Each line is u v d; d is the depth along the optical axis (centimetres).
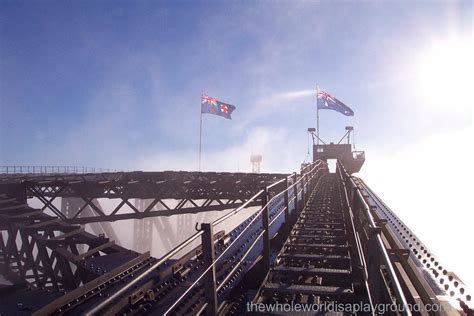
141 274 252
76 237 880
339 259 687
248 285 569
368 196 1212
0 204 1248
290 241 809
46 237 930
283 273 622
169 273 560
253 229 844
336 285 602
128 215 2516
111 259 743
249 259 646
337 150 4200
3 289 716
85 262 725
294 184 950
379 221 709
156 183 2512
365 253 631
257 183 2866
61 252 765
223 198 2809
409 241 682
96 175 2733
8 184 1948
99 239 835
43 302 675
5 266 1058
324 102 3969
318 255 700
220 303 467
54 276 815
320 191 1738
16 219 1077
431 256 568
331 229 915
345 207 1077
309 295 538
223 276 553
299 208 1180
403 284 468
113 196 2556
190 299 485
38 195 2106
